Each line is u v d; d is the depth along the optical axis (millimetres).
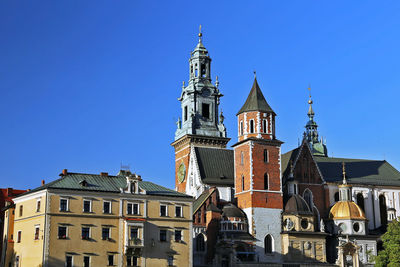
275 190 132125
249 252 124750
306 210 131625
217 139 160125
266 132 135125
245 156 133500
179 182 158500
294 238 128250
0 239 131500
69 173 110062
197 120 161875
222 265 123000
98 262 102938
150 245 107750
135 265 105562
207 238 126375
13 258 110062
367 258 134625
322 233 130750
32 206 105750
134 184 108875
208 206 128875
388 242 124312
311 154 143125
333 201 143250
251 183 130125
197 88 164750
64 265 100438
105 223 104938
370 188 150375
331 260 135750
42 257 99500
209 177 141000
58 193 102625
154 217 109375
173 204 111688
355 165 156500
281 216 131125
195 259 125000
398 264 120125
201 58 168250
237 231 126438
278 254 128500
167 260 108688
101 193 105625
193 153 145000
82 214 103500
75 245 101938
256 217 128625
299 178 140125
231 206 129750
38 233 102375
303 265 123438
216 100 166625
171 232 110188
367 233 138000
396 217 150250
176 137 164750
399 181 155250
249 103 137000
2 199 143500
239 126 137750
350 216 135875
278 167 134000
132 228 106188
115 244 105000
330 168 153125
